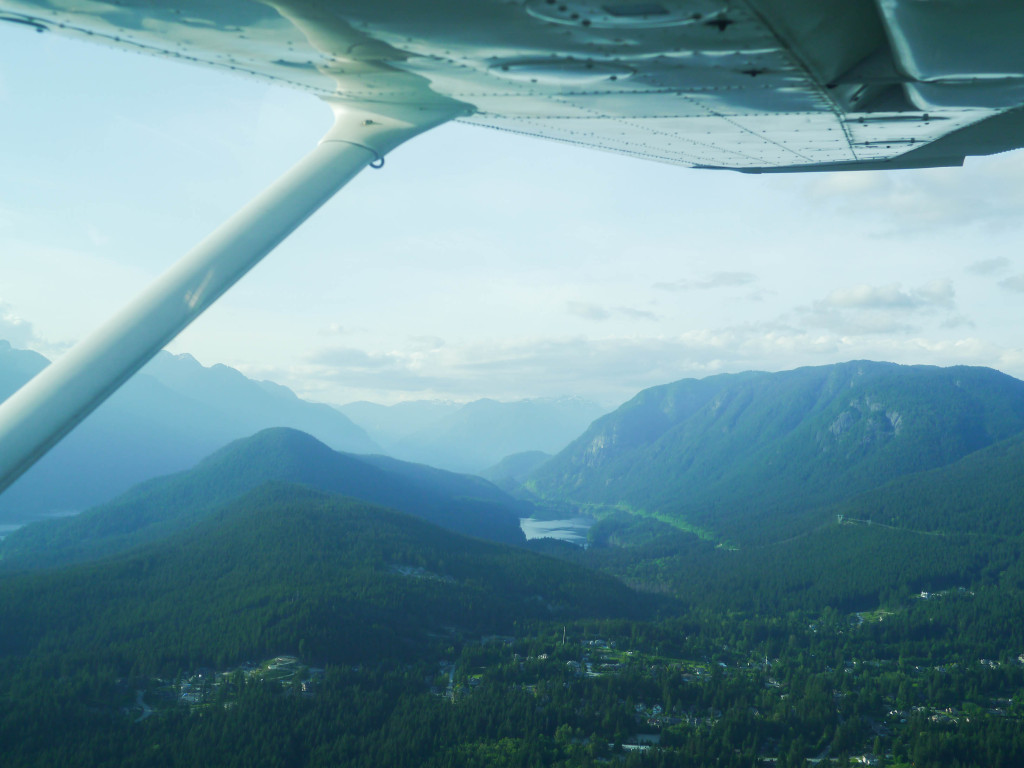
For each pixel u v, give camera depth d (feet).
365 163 27.09
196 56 26.96
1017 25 18.10
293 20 20.15
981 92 25.58
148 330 20.49
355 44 21.76
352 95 27.43
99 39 26.48
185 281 21.57
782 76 23.31
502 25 19.08
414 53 22.12
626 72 23.41
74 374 19.20
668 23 18.44
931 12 17.97
